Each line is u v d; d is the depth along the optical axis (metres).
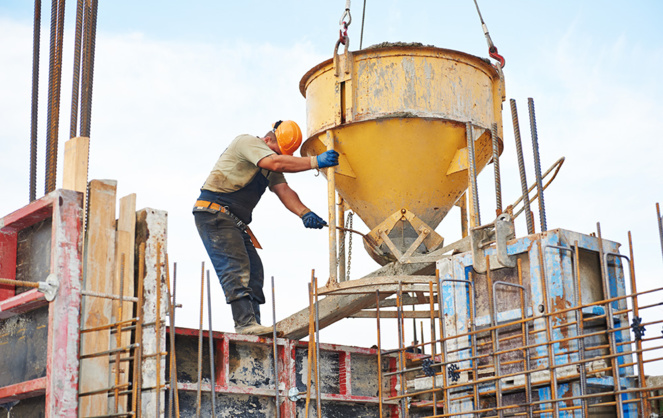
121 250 6.55
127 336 6.45
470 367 6.57
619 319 6.45
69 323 5.95
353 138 8.49
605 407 6.15
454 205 9.45
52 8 7.64
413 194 8.62
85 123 7.46
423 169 8.50
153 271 6.62
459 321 6.72
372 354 8.23
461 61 8.45
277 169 8.19
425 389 6.94
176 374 6.94
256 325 8.06
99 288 6.40
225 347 7.31
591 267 6.48
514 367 6.28
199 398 6.38
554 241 6.21
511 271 6.52
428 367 6.43
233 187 8.42
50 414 5.72
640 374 5.34
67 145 6.83
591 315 6.29
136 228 6.79
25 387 6.11
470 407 6.52
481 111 8.52
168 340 7.16
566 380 5.98
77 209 6.21
